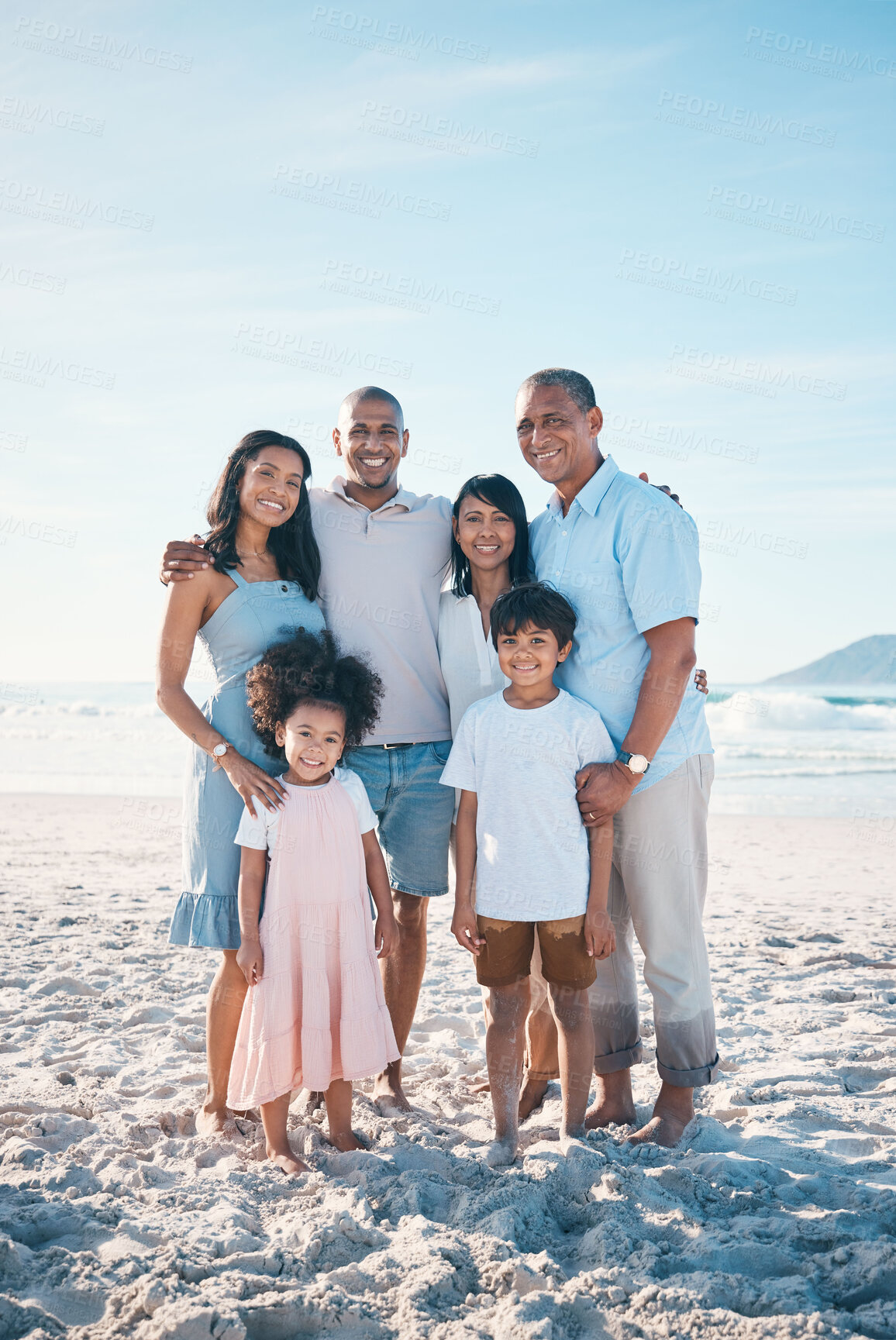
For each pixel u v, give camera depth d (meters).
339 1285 2.17
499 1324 2.01
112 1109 3.46
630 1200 2.57
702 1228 2.41
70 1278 2.14
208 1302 2.00
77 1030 4.50
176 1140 3.11
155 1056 4.06
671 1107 3.22
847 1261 2.21
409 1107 3.55
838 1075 3.88
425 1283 2.14
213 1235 2.36
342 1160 2.88
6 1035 4.38
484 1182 2.77
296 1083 3.03
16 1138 3.07
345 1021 3.00
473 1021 4.70
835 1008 4.96
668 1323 1.99
